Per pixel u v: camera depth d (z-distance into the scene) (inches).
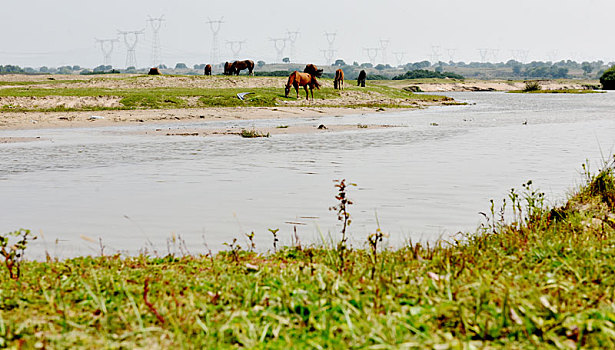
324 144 1062.4
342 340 183.9
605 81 6776.6
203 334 190.4
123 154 908.0
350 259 287.1
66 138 1178.6
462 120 1780.3
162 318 200.2
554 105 2940.5
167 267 288.0
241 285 238.8
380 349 174.4
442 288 222.2
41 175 693.9
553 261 264.7
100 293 230.8
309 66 2837.1
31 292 241.4
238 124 1587.1
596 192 505.4
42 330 198.1
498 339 183.9
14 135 1245.1
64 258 340.2
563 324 185.3
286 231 411.5
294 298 216.2
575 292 215.9
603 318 190.4
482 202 514.0
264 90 2591.0
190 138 1183.6
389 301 208.1
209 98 2191.2
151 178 667.4
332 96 2674.7
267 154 906.7
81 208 496.1
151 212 479.5
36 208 498.3
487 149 969.5
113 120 1654.8
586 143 1069.1
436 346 173.3
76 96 2018.9
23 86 2608.3
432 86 6811.0
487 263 271.4
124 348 181.8
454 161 812.6
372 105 2532.0
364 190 578.6
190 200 531.8
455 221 440.5
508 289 207.5
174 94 2199.8
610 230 355.3
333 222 441.4
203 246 371.2
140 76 2972.4
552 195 539.8
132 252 354.0
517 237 337.7
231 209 489.7
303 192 570.9
